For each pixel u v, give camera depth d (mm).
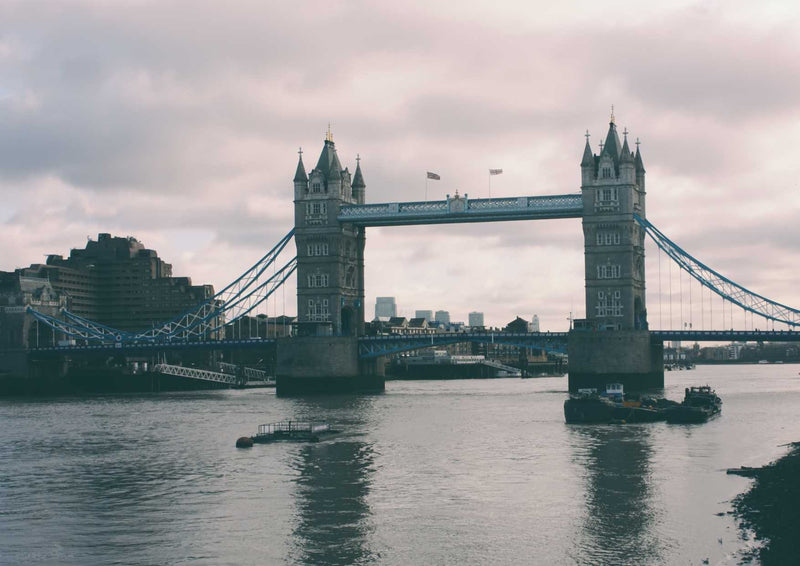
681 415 152375
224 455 123438
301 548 78000
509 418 165875
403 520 85875
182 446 133750
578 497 93125
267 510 90312
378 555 76000
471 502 92250
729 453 117500
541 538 79438
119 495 98438
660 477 101812
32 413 198875
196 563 74812
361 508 90500
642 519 84000
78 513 90562
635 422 154750
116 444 137875
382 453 122625
